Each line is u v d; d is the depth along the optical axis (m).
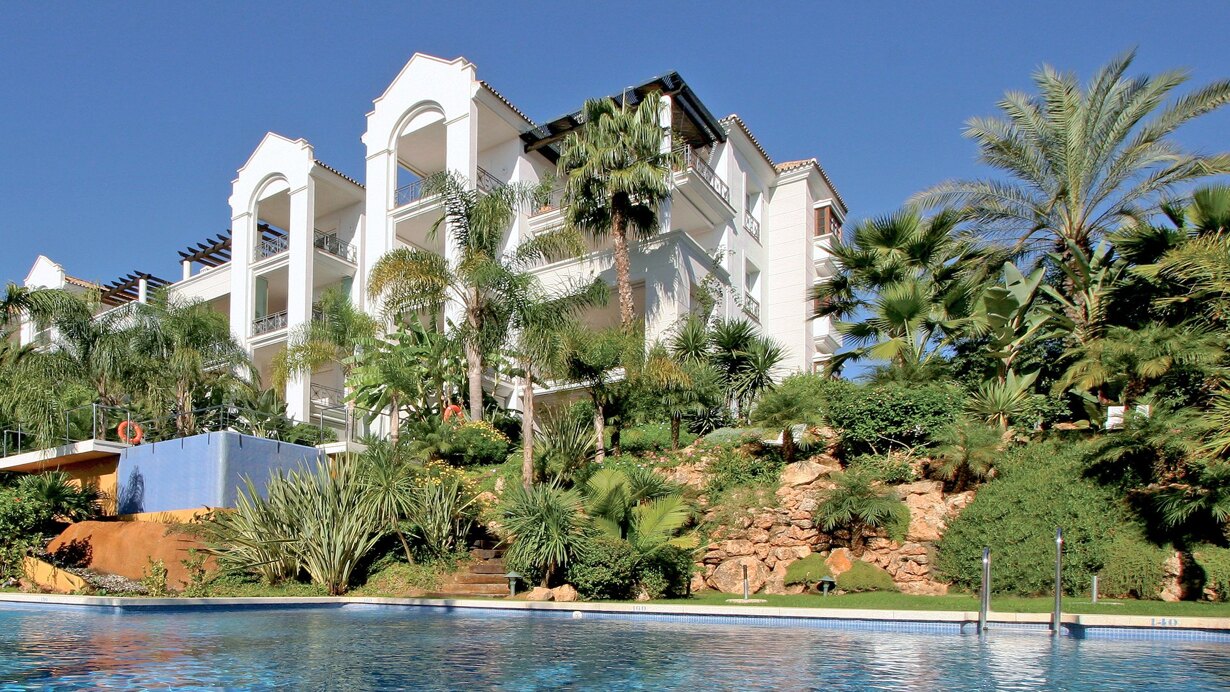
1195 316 16.97
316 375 32.22
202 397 25.94
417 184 32.00
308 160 33.00
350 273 33.59
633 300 29.95
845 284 21.75
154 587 14.07
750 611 11.29
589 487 14.21
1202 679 7.36
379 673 7.51
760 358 21.64
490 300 22.80
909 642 9.48
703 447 19.30
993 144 22.03
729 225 30.36
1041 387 19.42
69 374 22.58
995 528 14.27
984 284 21.69
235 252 34.66
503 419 24.06
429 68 30.98
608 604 12.05
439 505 15.81
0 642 9.02
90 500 19.34
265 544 14.68
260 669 7.63
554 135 31.31
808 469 16.91
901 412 17.19
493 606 12.46
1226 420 12.80
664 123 27.88
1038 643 9.44
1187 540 12.79
